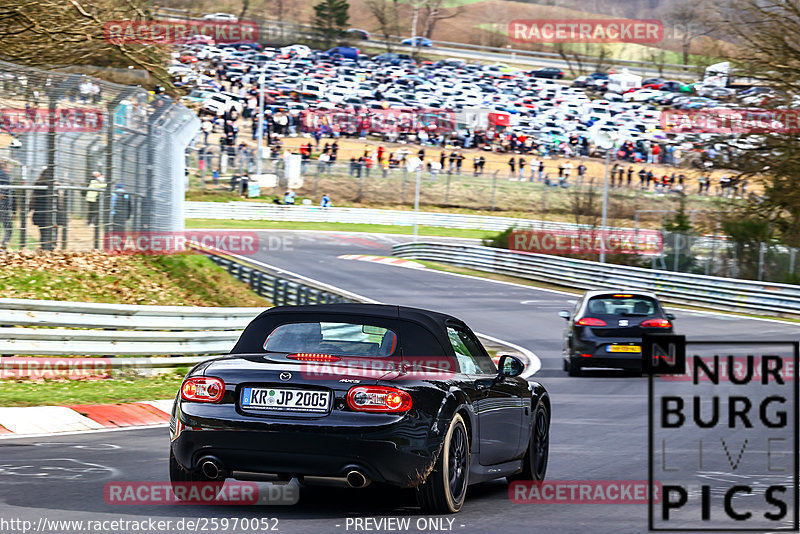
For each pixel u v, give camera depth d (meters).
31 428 39.34
